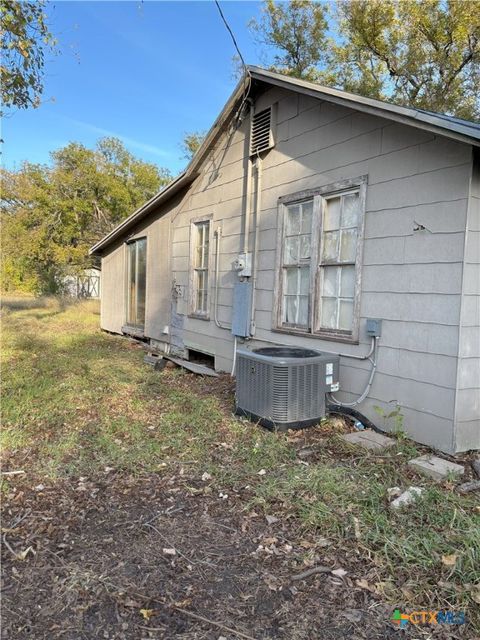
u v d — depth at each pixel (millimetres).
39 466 3424
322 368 4457
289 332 5500
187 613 1928
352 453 3701
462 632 1827
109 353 8633
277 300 5754
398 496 2949
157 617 1904
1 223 20812
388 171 4195
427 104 15562
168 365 7645
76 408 4883
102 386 5863
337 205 4883
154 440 4008
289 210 5641
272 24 17422
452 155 3615
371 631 1838
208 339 7449
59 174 22000
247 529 2605
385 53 16281
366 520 2643
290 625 1866
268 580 2154
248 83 5930
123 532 2561
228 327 6898
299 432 4270
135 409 4965
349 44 16828
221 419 4617
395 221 4125
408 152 3994
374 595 2045
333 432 4273
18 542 2441
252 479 3246
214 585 2117
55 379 6141
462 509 2762
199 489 3102
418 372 3914
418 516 2684
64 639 1773
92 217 23375
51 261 22625
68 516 2725
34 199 21531
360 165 4512
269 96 5898
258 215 6129
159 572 2205
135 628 1841
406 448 3758
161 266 9055
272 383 4262
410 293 3982
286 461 3561
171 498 2979
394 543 2391
